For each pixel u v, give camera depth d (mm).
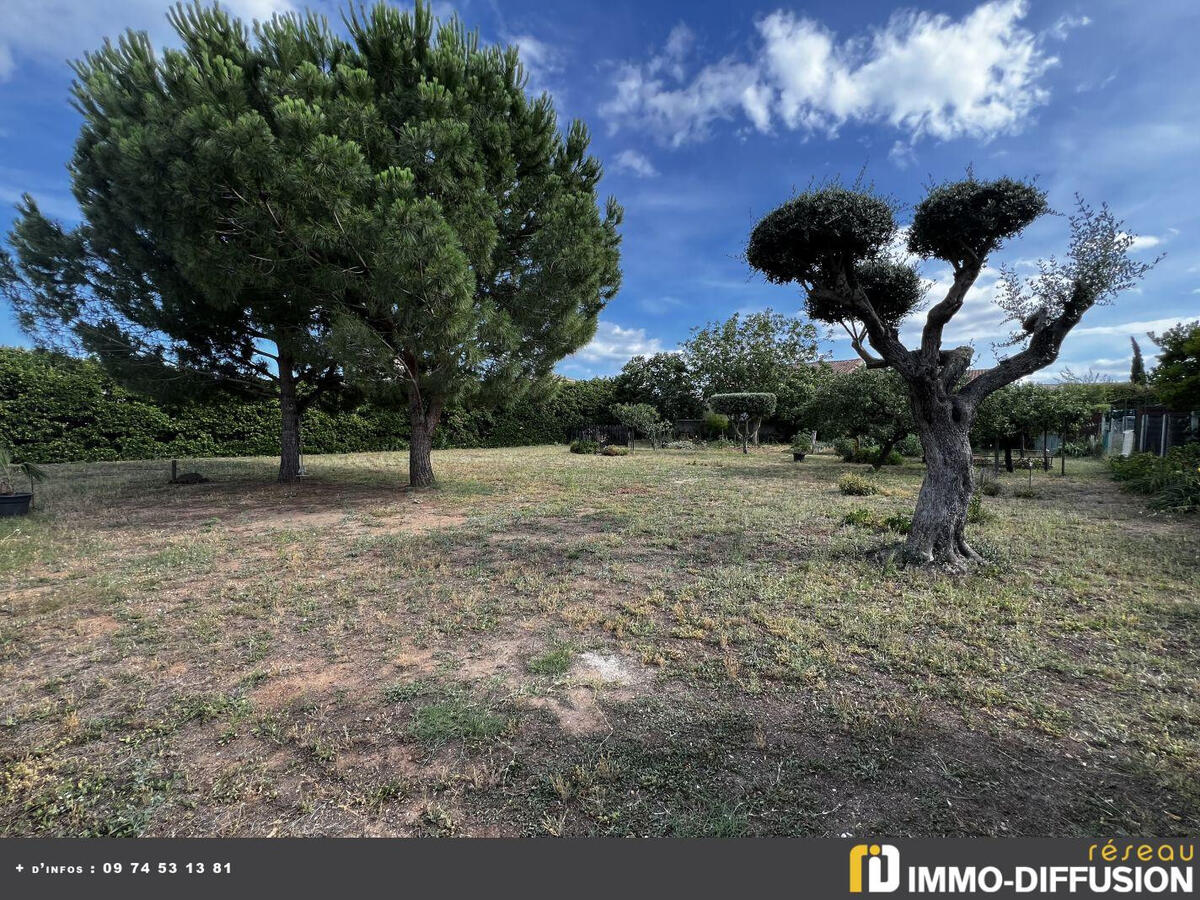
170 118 6445
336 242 6680
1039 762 1974
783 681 2596
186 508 7414
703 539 5480
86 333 8133
